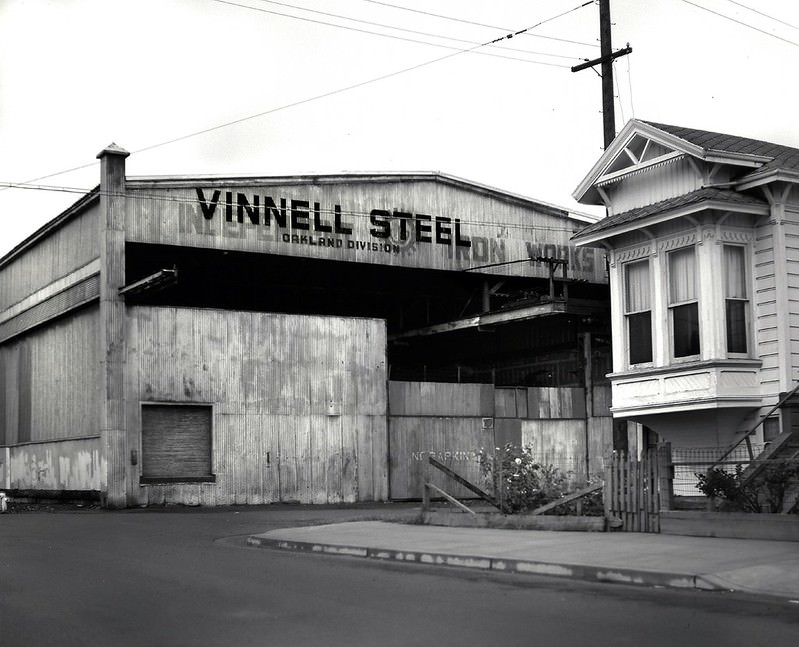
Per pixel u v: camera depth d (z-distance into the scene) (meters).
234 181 37.38
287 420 37.00
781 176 19.64
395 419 39.22
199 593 11.47
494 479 21.28
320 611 10.02
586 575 12.72
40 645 8.52
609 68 28.22
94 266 35.72
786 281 19.92
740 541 15.05
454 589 11.67
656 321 21.23
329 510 31.75
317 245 38.97
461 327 43.03
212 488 35.38
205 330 35.97
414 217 41.41
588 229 22.55
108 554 16.50
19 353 44.50
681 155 20.89
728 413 20.39
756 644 8.15
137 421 34.47
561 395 41.56
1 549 17.48
